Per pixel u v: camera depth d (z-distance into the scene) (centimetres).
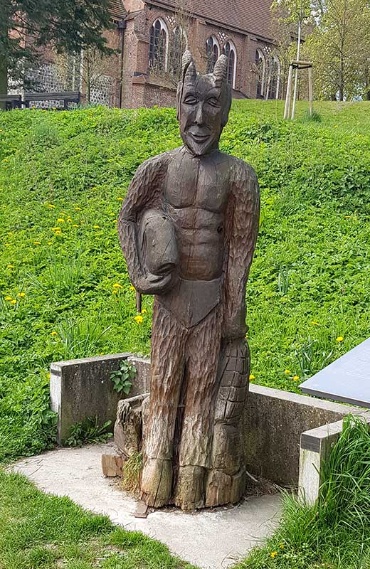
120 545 349
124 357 537
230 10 3347
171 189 394
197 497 393
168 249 384
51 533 359
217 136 393
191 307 396
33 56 2062
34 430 490
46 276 759
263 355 567
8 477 427
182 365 401
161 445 396
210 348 398
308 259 754
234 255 399
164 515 386
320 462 346
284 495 374
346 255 750
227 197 395
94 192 998
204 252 393
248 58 3425
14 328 642
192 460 392
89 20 2080
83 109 1387
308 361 543
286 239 809
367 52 2812
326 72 2844
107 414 525
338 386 358
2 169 1124
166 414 400
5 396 528
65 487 422
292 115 1502
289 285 700
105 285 740
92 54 2612
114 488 423
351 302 657
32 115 1380
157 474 393
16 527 362
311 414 427
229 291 398
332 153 997
